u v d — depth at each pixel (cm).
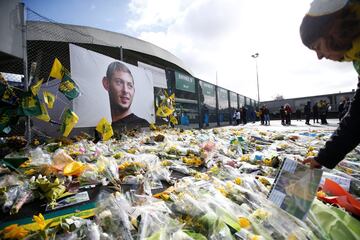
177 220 151
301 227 140
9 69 561
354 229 140
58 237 133
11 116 407
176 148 455
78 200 205
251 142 575
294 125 1622
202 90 1598
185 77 1332
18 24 478
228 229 134
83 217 170
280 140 628
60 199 211
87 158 371
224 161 342
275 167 310
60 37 870
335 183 188
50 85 614
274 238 134
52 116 622
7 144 393
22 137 463
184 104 1306
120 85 796
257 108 3728
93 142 557
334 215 148
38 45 743
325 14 95
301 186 148
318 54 109
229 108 2242
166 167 319
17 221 171
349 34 93
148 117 952
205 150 386
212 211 155
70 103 620
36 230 139
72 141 527
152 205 174
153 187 243
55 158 300
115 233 136
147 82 964
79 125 632
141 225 140
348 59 104
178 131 867
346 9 89
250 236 130
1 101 391
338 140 139
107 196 195
